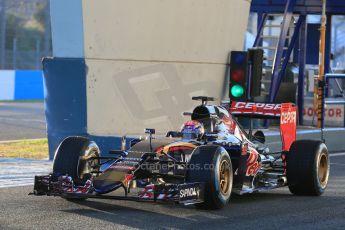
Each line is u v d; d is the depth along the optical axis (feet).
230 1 178.09
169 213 88.33
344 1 216.54
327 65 242.78
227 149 97.30
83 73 142.92
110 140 143.13
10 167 138.41
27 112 314.55
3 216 84.79
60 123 146.41
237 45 185.06
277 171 111.24
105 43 146.00
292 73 224.74
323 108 191.72
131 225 79.77
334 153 184.34
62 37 144.05
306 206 97.55
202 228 78.89
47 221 81.71
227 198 90.84
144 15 152.56
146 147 91.35
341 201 102.94
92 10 142.31
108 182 83.35
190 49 166.81
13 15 400.88
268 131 180.75
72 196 85.81
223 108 103.35
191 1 163.84
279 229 79.77
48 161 149.18
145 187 82.38
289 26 209.97
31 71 407.03
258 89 142.72
